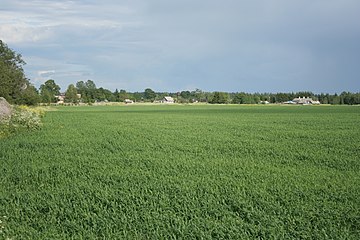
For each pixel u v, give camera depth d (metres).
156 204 11.04
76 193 12.20
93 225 9.51
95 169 16.41
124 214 10.19
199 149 22.36
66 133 31.42
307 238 8.88
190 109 102.62
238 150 22.39
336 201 11.75
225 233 9.15
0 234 8.95
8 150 21.48
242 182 13.93
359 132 32.62
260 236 9.00
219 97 186.75
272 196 11.94
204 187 13.01
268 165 17.44
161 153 20.72
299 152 21.31
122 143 24.95
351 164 17.80
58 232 9.36
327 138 27.95
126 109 103.88
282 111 84.62
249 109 100.50
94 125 41.53
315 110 90.00
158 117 60.12
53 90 183.75
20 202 11.55
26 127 33.97
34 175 15.11
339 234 9.02
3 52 86.25
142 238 8.84
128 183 13.64
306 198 11.89
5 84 80.50
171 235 8.94
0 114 33.97
